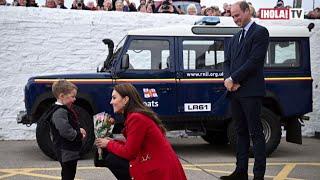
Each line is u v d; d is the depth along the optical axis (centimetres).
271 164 1034
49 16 1416
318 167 1003
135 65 1084
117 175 662
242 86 795
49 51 1414
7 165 1005
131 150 521
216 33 1109
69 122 657
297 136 1134
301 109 1122
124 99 537
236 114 825
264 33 787
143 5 1574
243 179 834
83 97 1053
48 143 1031
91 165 1002
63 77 1058
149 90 1076
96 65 1441
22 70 1394
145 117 527
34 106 1045
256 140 798
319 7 1691
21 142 1346
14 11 1395
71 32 1428
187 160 1083
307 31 1135
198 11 1595
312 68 1533
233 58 815
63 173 668
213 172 941
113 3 1563
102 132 595
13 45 1391
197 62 1099
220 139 1316
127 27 1461
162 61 1091
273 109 1130
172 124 1108
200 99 1091
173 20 1485
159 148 527
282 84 1112
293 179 884
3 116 1380
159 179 518
